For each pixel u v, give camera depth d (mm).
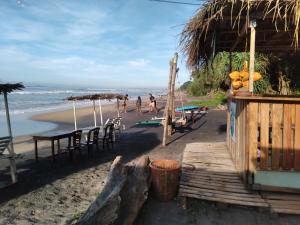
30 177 8047
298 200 5066
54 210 5906
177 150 10586
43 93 73875
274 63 18312
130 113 27188
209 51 7000
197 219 4902
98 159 9914
